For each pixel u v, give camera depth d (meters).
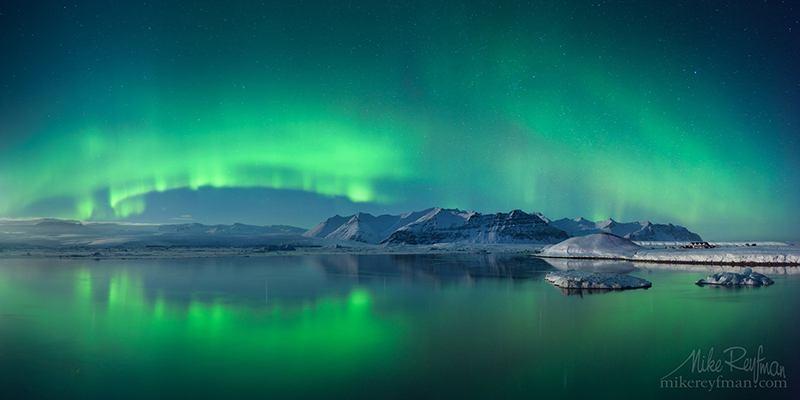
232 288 35.03
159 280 41.69
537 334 18.27
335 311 24.14
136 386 12.36
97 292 32.28
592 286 34.59
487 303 26.77
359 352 15.64
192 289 34.56
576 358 14.83
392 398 11.30
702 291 31.78
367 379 12.80
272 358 14.94
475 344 16.73
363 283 39.47
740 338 17.36
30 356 15.30
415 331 18.92
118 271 52.28
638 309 24.05
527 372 13.41
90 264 66.38
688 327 19.36
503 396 11.45
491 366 14.02
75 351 15.92
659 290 32.62
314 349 16.09
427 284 38.69
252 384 12.43
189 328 19.70
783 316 21.72
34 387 12.36
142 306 25.89
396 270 56.91
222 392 11.83
